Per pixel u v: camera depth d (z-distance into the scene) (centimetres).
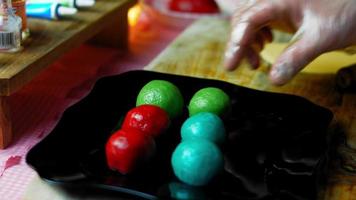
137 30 94
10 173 53
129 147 48
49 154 50
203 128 51
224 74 74
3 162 54
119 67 79
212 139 51
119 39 85
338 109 65
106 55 83
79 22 71
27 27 67
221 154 48
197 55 80
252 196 47
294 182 49
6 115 56
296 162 52
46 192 49
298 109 60
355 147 57
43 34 66
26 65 57
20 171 53
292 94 65
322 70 74
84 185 46
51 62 62
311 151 53
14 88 55
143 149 48
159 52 86
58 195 49
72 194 49
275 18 54
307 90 70
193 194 47
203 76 73
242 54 54
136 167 48
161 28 97
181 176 48
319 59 77
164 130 53
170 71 74
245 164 52
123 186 47
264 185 49
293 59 51
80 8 76
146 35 93
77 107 57
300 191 48
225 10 96
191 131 51
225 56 55
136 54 84
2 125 56
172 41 90
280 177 50
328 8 50
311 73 74
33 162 48
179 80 65
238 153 53
